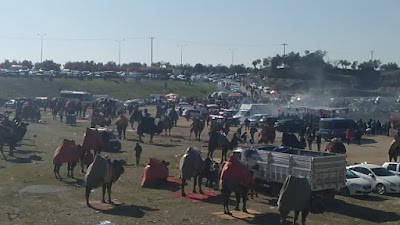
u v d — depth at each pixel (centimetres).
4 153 3888
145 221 2109
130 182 2945
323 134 5753
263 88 14675
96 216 2170
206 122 7156
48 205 2348
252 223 2119
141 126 5006
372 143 5528
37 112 6838
